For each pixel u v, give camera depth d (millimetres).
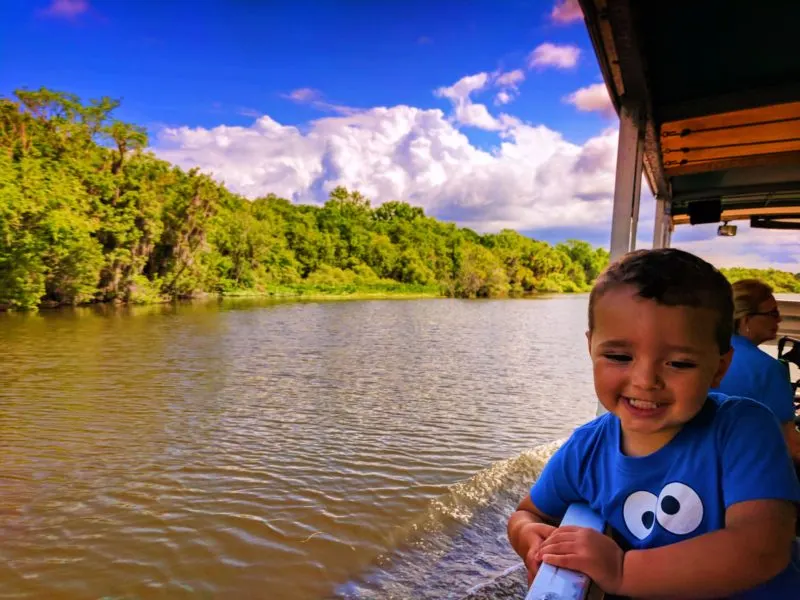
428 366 17578
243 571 5074
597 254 148375
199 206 57531
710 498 1059
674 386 975
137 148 53250
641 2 2967
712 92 3986
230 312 41656
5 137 45531
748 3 2945
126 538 5746
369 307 54062
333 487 6938
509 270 112938
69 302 43969
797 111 3980
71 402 11766
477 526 5539
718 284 997
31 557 5383
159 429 9750
